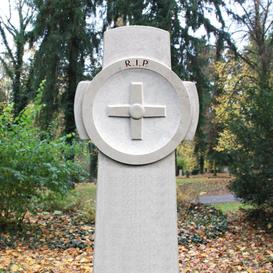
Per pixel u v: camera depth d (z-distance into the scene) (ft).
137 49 14.28
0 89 85.92
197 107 14.38
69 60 67.82
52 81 66.28
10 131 28.66
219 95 79.82
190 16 68.44
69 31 66.33
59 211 36.58
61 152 29.48
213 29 70.74
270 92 34.01
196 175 131.64
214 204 54.24
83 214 35.88
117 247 14.01
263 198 33.27
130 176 14.08
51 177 27.37
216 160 85.71
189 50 69.31
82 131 14.24
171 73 14.17
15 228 28.86
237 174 34.19
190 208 39.91
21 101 78.07
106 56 14.25
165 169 14.19
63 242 26.81
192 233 30.25
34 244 26.09
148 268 14.07
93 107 14.12
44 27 68.49
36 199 29.63
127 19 69.15
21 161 27.17
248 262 23.13
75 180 35.01
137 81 14.24
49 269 20.68
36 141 28.60
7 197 28.09
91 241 27.27
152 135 14.24
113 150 13.94
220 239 29.76
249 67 78.54
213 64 83.15
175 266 14.12
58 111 67.56
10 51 85.87
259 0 75.00
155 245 14.08
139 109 14.10
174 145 14.15
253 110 33.22
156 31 14.30
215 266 22.31
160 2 68.28
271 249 27.04
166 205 14.14
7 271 19.39
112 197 14.06
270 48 74.84
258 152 32.50
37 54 68.44
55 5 66.95
